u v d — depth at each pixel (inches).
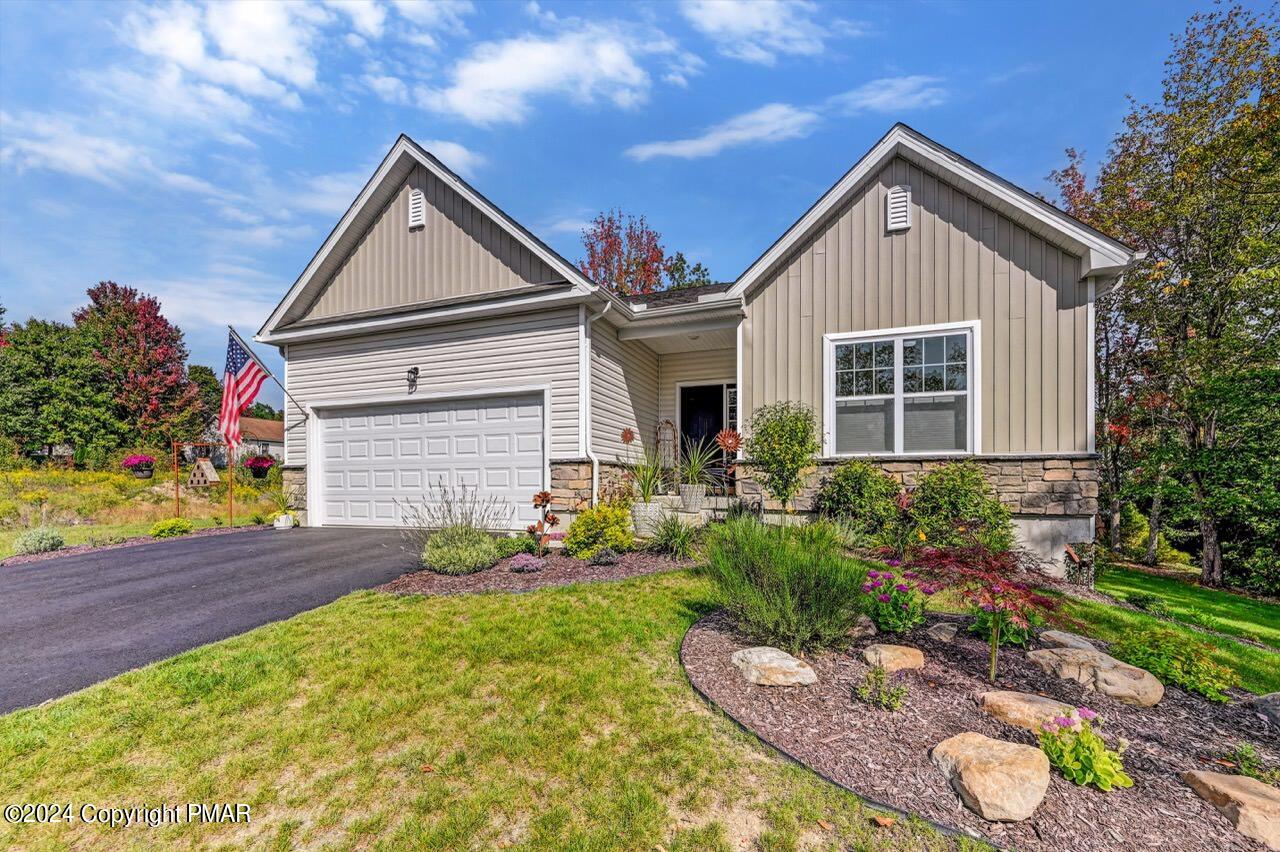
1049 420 290.7
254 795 105.0
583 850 89.8
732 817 96.7
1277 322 355.9
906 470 311.9
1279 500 318.0
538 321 361.1
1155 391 438.9
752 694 136.5
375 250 414.3
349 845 92.7
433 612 199.9
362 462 408.8
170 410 1096.2
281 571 265.1
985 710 126.3
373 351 405.4
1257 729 124.0
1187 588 344.2
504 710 132.6
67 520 509.0
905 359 319.0
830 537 206.5
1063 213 281.1
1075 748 103.5
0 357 919.0
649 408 456.8
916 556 167.8
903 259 320.8
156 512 573.0
